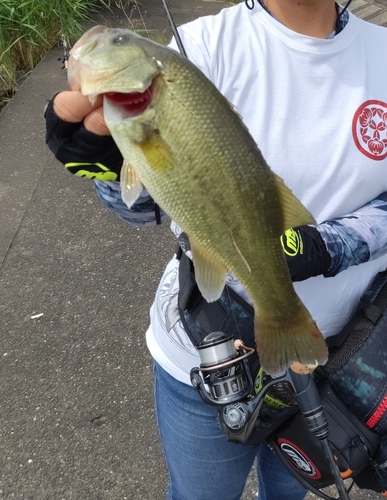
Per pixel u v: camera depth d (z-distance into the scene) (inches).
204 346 25.2
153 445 46.1
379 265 29.4
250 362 27.1
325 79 25.6
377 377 25.5
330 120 25.8
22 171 80.9
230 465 30.3
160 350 29.4
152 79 17.8
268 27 25.2
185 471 30.7
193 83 18.2
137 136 18.1
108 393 50.1
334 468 23.9
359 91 26.2
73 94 18.6
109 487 43.3
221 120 18.6
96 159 20.1
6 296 59.9
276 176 20.0
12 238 68.3
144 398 49.7
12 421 47.5
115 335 55.7
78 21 131.7
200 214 19.3
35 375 51.5
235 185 19.2
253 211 19.7
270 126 25.3
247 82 25.0
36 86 104.0
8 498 42.1
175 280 29.8
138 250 67.1
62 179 79.3
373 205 27.4
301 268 23.9
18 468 44.1
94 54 18.0
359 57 26.4
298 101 25.5
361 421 25.3
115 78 17.6
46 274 63.1
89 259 65.4
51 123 19.3
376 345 26.2
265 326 22.0
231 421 25.1
